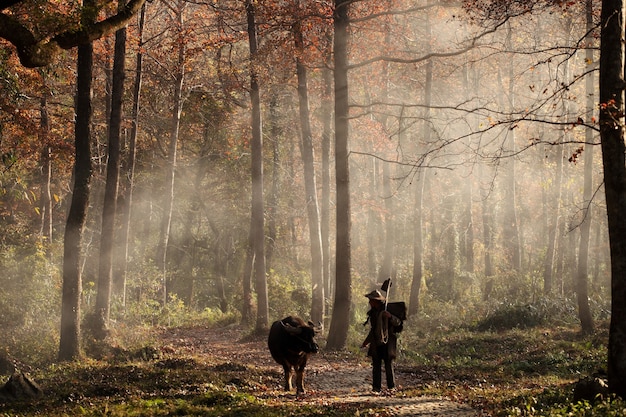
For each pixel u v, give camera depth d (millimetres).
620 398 10094
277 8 22031
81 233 18531
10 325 21875
